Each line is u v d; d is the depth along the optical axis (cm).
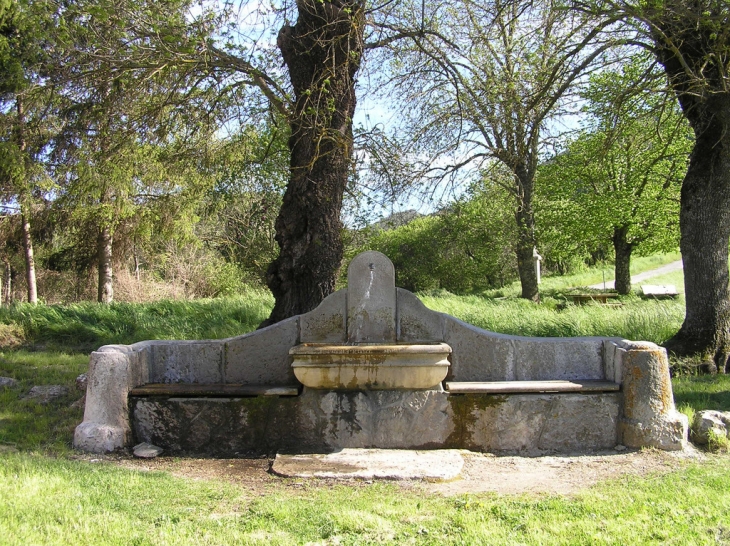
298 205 832
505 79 1002
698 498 399
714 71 827
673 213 2241
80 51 819
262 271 2553
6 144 927
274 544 337
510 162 1168
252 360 567
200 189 1288
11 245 2084
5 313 1314
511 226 2311
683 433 510
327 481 453
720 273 864
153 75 859
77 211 1730
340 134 795
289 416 528
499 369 556
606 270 3616
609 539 339
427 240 2958
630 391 518
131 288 2238
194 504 398
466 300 1894
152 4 786
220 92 923
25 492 384
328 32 815
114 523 353
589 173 2148
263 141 1377
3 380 750
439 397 524
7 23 945
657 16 767
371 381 519
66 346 1191
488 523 366
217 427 529
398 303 560
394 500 409
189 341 578
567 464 486
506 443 520
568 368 559
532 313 1283
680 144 1914
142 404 531
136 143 960
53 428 580
